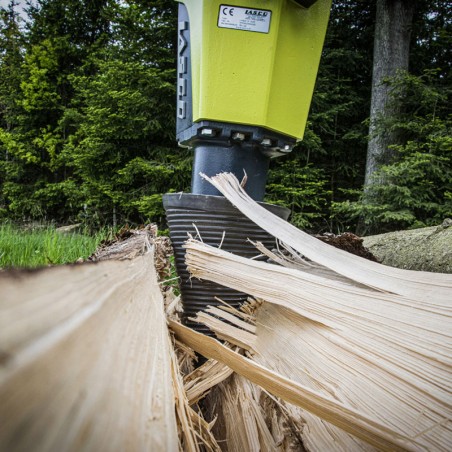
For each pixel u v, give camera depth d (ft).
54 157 30.91
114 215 22.74
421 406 2.18
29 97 31.91
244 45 4.85
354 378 2.62
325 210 23.89
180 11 5.63
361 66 26.25
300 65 5.17
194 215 4.75
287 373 3.19
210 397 4.11
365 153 25.18
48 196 29.22
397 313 2.64
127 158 22.59
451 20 25.35
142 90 20.89
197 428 2.75
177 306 4.76
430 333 2.38
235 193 4.46
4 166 32.24
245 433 3.29
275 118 5.01
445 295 2.54
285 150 5.29
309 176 20.97
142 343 1.65
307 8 5.16
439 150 18.26
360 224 20.57
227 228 4.72
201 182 5.14
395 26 22.61
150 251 3.91
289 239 3.72
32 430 0.68
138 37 22.52
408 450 1.90
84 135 28.07
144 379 1.38
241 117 4.88
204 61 4.85
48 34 33.81
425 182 17.92
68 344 0.93
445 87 20.40
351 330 2.82
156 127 21.21
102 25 34.81
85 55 33.40
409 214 17.61
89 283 1.30
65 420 0.77
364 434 2.02
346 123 25.30
